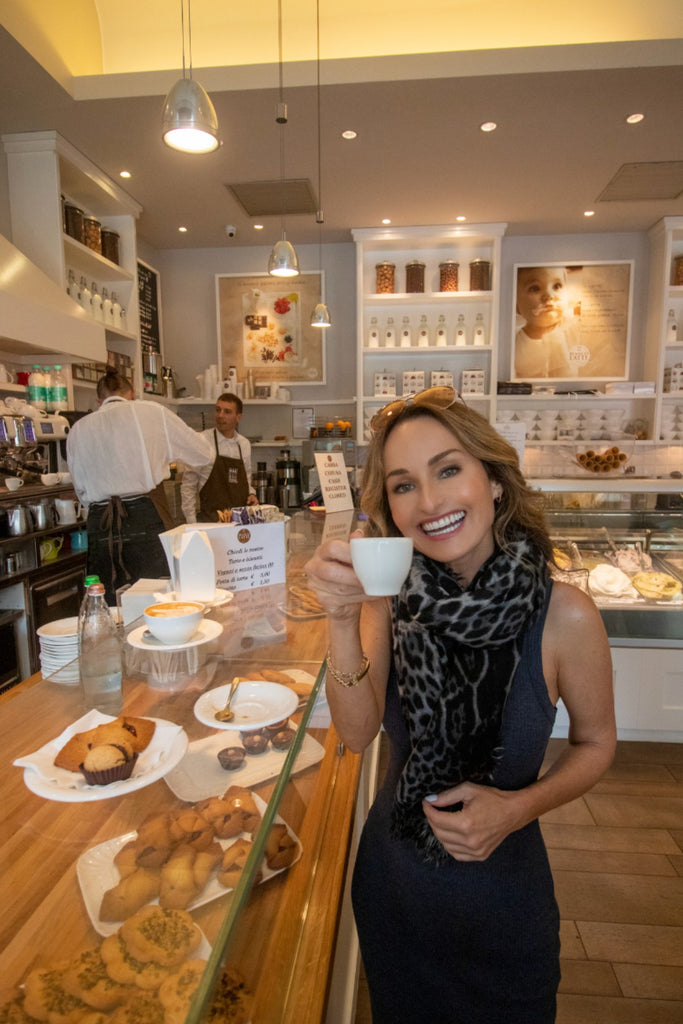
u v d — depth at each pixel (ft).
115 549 9.27
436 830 2.69
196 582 4.62
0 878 2.02
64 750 2.64
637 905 5.82
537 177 12.35
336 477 9.84
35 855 2.13
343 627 2.79
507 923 3.05
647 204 13.92
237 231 15.69
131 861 2.09
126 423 8.96
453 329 16.42
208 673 3.64
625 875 6.21
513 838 3.17
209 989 1.69
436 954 3.15
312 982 2.40
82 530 10.97
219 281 17.04
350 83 9.04
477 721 3.01
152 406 9.25
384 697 3.40
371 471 3.31
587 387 16.53
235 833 2.28
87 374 12.80
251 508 6.42
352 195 13.26
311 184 12.69
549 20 10.50
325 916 2.75
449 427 2.97
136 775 2.53
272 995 2.30
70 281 12.36
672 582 8.25
